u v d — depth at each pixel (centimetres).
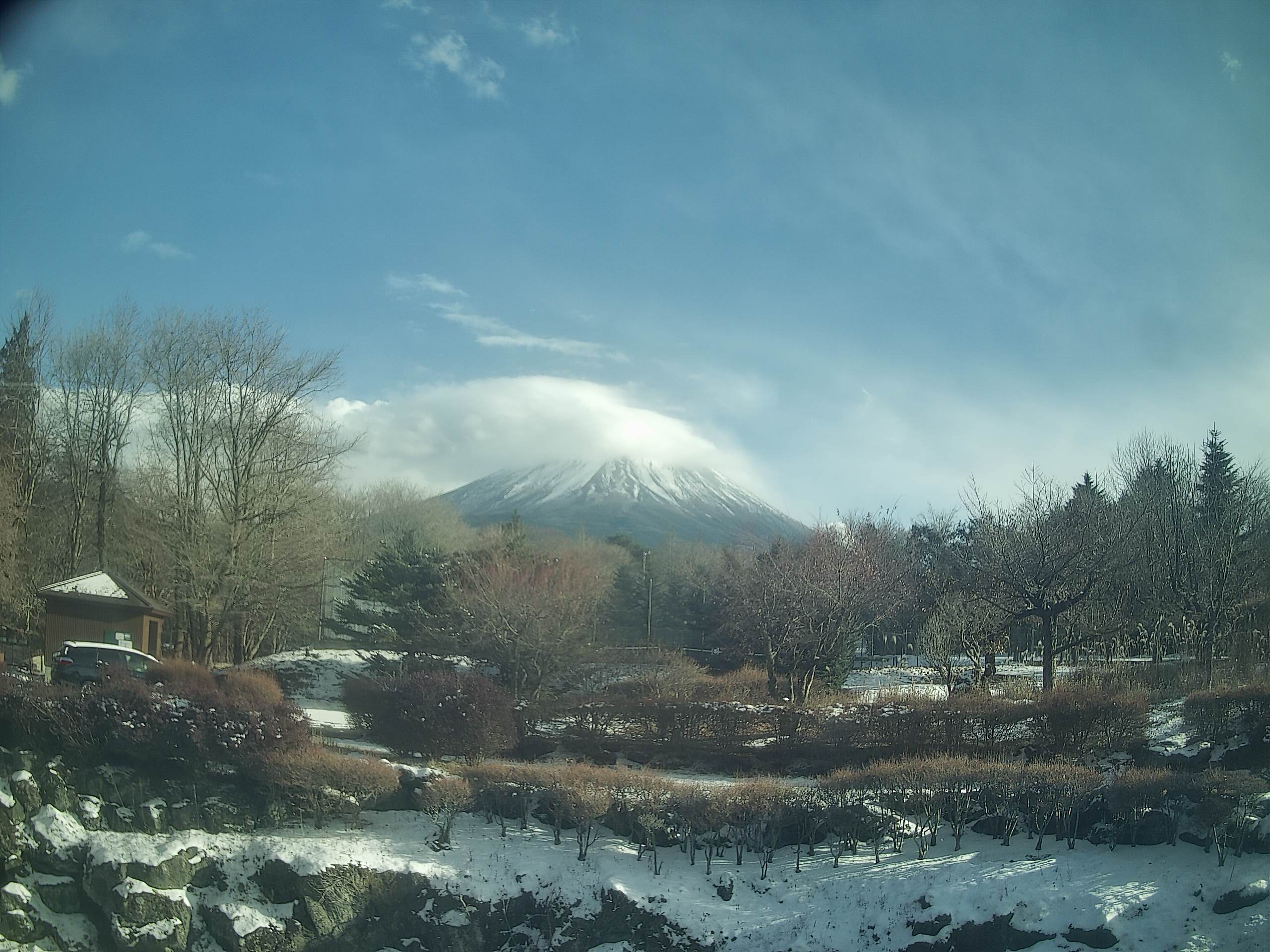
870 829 2042
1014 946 1686
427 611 3922
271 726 2197
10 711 2120
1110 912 1664
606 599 4588
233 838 2069
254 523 4322
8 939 1941
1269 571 3562
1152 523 3728
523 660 3266
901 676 4191
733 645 4353
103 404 4838
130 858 1975
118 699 2148
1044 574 3186
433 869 1977
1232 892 1633
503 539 4703
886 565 4206
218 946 1925
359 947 1923
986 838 1992
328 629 5125
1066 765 2055
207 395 4425
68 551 4750
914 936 1750
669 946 1858
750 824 2091
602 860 2025
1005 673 4019
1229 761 2066
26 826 2045
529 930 1925
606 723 2708
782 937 1833
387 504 8262
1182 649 3722
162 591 4491
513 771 2177
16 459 4603
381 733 2541
